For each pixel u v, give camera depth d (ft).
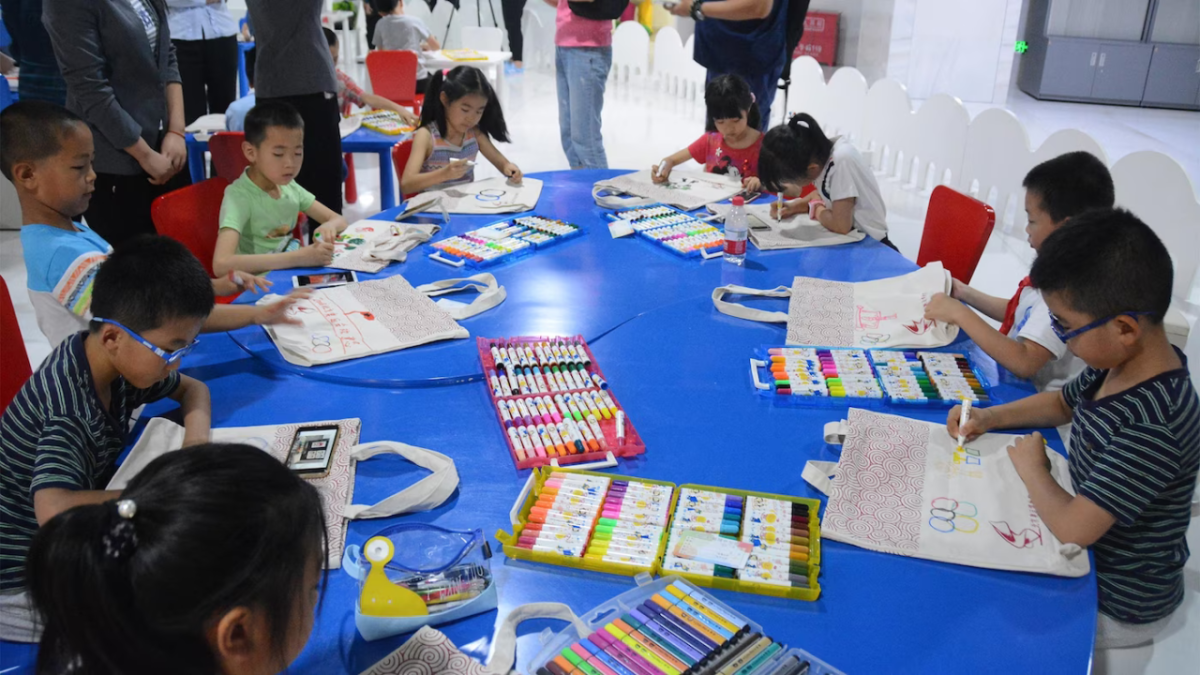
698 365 6.13
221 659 2.59
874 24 24.90
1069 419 5.14
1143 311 4.23
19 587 4.27
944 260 8.54
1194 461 4.37
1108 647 4.75
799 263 7.97
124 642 2.45
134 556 2.40
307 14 10.32
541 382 5.77
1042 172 6.24
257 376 5.92
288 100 10.58
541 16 30.81
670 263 8.00
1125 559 4.53
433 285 7.26
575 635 3.72
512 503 4.59
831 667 3.55
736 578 4.01
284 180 8.16
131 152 9.82
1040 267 4.47
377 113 13.80
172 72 10.77
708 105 10.68
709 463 4.98
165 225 8.00
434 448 5.09
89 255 6.07
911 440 5.05
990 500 4.55
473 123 10.48
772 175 8.66
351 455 4.87
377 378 5.84
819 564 4.12
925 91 26.21
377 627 3.66
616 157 19.95
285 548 2.60
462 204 9.57
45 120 5.85
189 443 4.95
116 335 4.32
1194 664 4.74
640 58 26.32
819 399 5.60
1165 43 26.86
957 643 3.69
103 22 9.31
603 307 7.06
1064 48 27.53
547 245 8.43
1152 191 11.02
